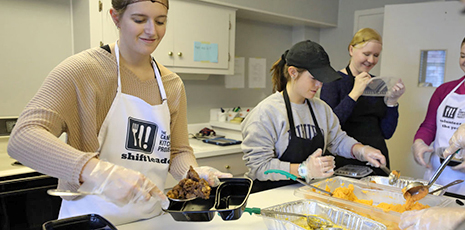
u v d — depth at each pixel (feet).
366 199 4.51
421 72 8.71
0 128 6.85
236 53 10.41
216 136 9.64
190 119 9.69
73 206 3.45
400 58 8.84
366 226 3.21
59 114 2.97
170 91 3.95
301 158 5.09
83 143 3.31
